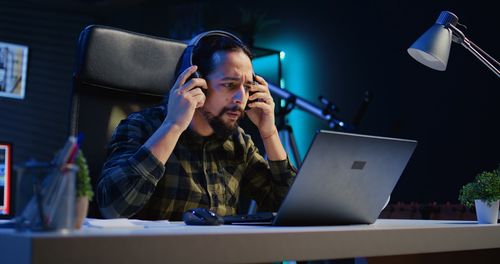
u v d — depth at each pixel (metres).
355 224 1.23
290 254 0.84
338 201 1.14
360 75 4.66
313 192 1.09
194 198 1.57
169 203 1.55
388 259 1.27
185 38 5.77
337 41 4.85
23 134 6.02
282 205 1.08
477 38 3.88
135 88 1.72
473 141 3.88
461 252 1.37
